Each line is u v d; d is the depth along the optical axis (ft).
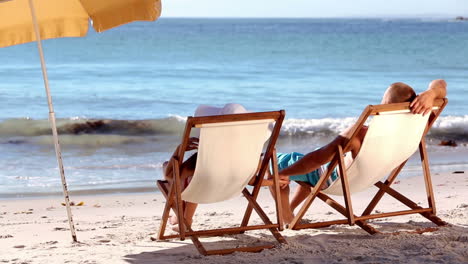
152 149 39.55
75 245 15.48
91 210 23.12
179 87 74.18
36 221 20.29
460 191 25.32
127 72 88.89
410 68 109.29
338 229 16.12
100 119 46.19
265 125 13.37
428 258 12.65
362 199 23.61
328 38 217.56
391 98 14.61
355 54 142.20
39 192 27.50
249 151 13.53
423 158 16.02
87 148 39.27
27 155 36.63
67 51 129.08
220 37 219.00
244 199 24.86
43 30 17.75
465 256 12.91
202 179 13.55
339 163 14.38
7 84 70.33
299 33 269.03
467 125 47.60
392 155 14.85
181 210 13.48
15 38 17.58
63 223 19.66
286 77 88.74
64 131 45.39
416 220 17.38
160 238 15.05
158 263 12.95
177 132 45.83
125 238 16.25
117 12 16.81
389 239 14.53
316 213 20.10
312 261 12.71
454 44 181.88
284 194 16.28
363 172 14.93
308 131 46.42
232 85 77.61
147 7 16.20
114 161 35.53
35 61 102.94
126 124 45.91
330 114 57.06
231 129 12.96
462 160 36.17
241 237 15.57
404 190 25.89
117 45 155.12
